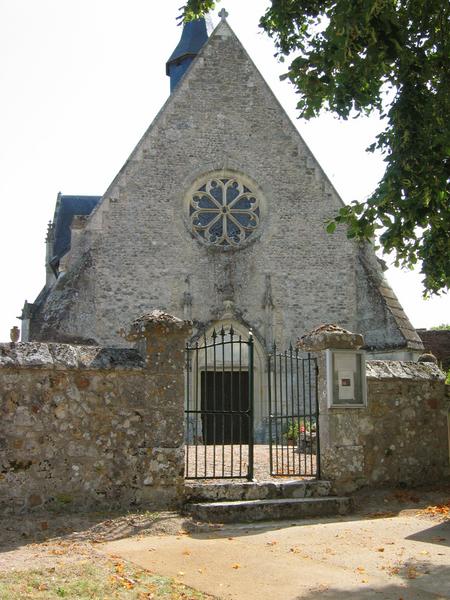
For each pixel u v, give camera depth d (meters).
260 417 20.84
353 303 21.84
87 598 5.47
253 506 9.05
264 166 22.45
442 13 9.06
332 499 9.56
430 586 5.97
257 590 5.90
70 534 7.99
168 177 21.86
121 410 9.29
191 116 22.38
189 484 9.49
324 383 10.42
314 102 9.61
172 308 21.11
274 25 10.84
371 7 7.92
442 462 11.55
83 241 20.97
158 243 21.39
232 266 21.67
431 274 9.72
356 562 6.79
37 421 8.88
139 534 8.09
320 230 22.25
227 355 21.25
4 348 8.94
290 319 21.61
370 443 10.78
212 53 22.94
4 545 7.51
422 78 8.82
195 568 6.57
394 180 8.53
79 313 20.14
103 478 9.08
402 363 11.62
